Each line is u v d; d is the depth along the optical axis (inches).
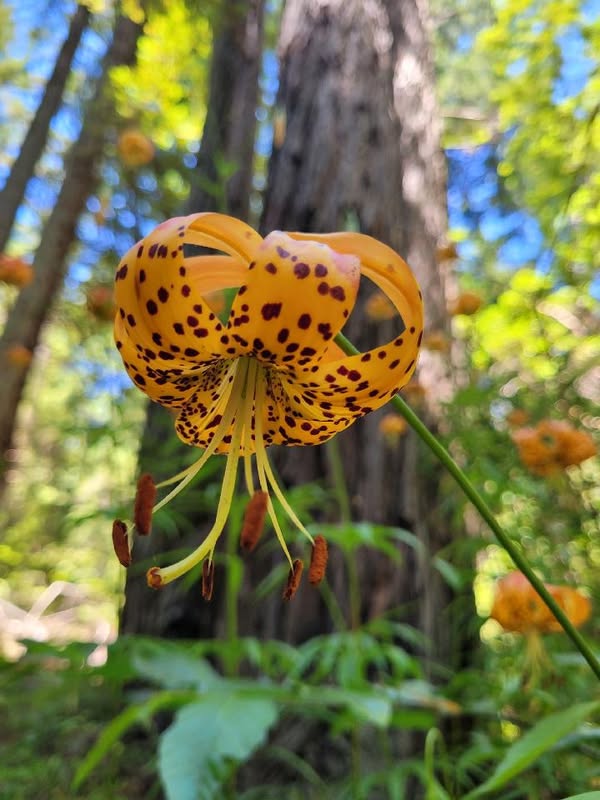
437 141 22.5
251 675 12.1
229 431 6.0
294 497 9.7
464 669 13.7
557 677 8.8
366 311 14.6
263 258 4.0
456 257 17.0
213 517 13.4
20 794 10.6
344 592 12.5
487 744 7.8
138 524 5.3
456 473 4.5
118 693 9.0
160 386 5.5
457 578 10.3
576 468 14.0
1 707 12.5
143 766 11.3
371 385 4.7
